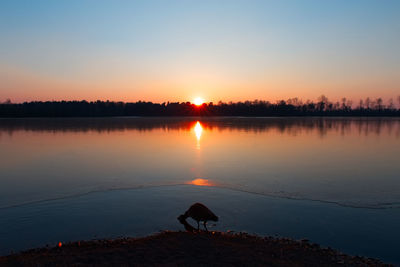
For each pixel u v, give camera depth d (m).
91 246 8.77
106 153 29.48
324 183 17.22
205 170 20.97
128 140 41.69
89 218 11.59
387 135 47.62
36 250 8.56
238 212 12.29
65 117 148.50
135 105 178.62
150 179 18.31
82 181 17.88
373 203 13.54
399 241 9.54
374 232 10.27
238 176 19.05
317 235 9.99
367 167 21.95
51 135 48.97
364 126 72.75
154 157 26.97
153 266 7.12
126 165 23.08
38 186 16.72
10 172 20.55
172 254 7.88
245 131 57.19
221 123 91.50
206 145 35.59
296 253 8.35
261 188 16.12
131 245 8.62
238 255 7.86
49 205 13.26
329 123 89.31
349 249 8.94
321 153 29.00
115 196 14.70
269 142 38.34
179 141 40.22
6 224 10.97
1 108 139.62
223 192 15.34
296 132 54.16
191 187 16.34
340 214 12.06
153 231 10.30
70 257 7.79
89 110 158.00
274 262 7.52
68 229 10.48
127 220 11.37
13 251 8.76
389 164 23.20
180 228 10.58
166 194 14.99
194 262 7.36
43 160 25.53
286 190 15.73
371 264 7.89
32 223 11.07
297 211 12.43
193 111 184.75
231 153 29.20
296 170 20.92
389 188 16.12
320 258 8.09
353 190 15.75
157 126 75.75
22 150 31.52
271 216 11.82
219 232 10.02
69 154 28.88
